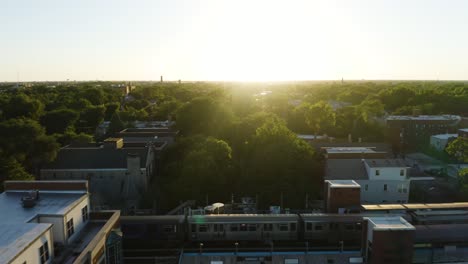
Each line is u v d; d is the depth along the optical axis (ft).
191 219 144.46
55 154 197.47
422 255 124.36
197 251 134.41
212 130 287.48
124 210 172.14
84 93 502.38
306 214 147.95
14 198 105.60
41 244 80.18
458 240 125.90
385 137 302.66
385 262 114.73
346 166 192.13
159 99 574.97
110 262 99.14
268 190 179.11
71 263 85.92
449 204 150.30
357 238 143.13
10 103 319.47
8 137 203.82
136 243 140.46
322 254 126.52
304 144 216.33
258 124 265.34
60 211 94.89
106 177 193.36
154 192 181.47
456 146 241.14
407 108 418.31
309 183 187.83
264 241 144.36
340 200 152.66
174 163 209.97
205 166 185.78
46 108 386.32
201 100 309.42
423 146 299.38
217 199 183.73
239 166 205.26
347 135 315.78
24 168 188.85
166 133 280.31
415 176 222.48
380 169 184.75
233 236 144.36
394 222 120.26
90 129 346.33
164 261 127.75
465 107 420.77
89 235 101.40
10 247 72.69
